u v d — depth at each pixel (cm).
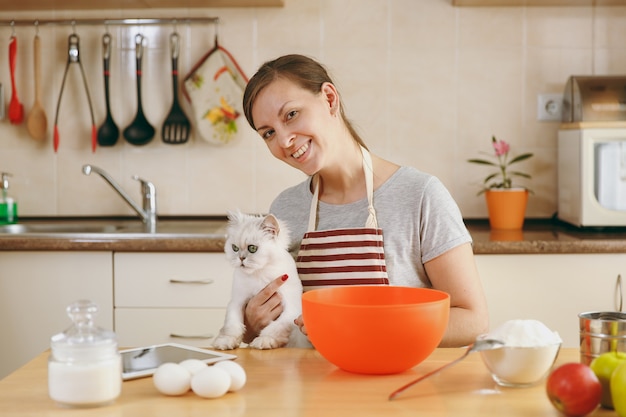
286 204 171
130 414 96
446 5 295
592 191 259
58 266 246
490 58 296
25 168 303
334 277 155
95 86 301
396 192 157
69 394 98
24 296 246
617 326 106
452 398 101
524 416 93
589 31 295
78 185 303
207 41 299
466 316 147
